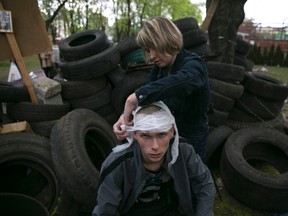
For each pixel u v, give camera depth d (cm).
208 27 568
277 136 383
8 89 392
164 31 167
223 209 336
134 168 152
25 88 408
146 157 150
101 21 1717
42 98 413
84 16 1603
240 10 547
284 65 1827
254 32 2492
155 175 158
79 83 436
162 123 143
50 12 1265
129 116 158
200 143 207
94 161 376
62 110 411
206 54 480
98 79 449
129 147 157
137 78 444
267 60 1872
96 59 430
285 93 445
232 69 424
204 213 166
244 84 450
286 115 634
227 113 431
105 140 378
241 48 713
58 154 292
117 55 460
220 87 420
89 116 364
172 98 164
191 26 469
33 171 335
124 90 444
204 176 167
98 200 159
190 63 172
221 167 360
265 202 313
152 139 145
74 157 283
